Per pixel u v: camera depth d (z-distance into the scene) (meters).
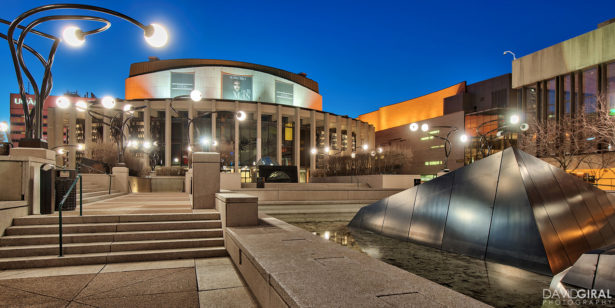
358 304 3.01
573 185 9.82
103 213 10.06
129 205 13.17
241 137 80.94
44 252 7.80
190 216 9.94
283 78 108.31
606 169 36.50
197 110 78.88
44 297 5.43
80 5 9.64
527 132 47.41
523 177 8.45
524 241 7.74
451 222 9.80
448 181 10.55
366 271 4.26
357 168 65.12
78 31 10.49
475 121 71.00
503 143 60.28
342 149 77.75
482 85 88.38
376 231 12.64
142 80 98.06
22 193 9.43
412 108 111.88
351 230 13.50
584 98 43.69
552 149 41.88
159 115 82.81
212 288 5.98
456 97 92.31
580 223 8.95
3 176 9.30
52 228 8.65
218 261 8.01
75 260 7.61
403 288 3.53
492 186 9.12
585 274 5.60
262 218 11.12
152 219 9.62
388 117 122.00
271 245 6.16
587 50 42.66
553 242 7.65
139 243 8.38
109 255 7.83
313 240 6.73
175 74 98.25
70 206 10.94
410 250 9.60
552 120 47.62
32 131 10.97
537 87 49.94
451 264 7.95
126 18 9.90
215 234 9.23
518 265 7.66
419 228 10.77
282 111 82.88
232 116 80.38
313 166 83.12
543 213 8.06
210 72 99.31
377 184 38.59
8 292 5.68
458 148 73.12
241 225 9.17
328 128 87.62
